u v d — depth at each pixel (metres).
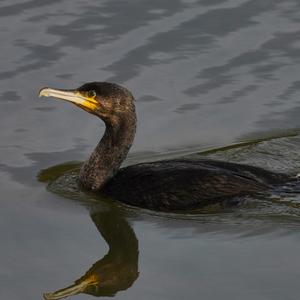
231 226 13.34
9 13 18.95
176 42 18.17
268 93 17.06
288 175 14.34
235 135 16.06
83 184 14.65
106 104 14.41
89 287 12.20
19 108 16.66
